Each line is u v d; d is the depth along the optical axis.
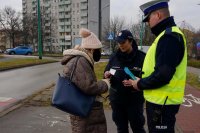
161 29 3.49
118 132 5.24
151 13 3.53
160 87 3.36
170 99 3.37
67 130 6.81
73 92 3.91
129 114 5.00
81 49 4.08
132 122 5.03
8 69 24.92
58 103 3.90
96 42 4.13
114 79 4.81
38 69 25.34
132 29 76.38
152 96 3.44
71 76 3.93
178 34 3.29
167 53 3.23
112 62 4.93
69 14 122.38
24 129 6.89
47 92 12.05
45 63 33.44
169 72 3.20
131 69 4.69
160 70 3.23
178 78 3.35
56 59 40.84
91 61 4.07
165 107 3.39
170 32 3.29
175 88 3.36
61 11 123.81
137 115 4.97
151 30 3.61
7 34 95.38
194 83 16.39
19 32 95.62
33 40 98.38
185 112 8.70
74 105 3.89
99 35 25.97
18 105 9.66
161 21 3.48
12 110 8.85
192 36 68.00
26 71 23.41
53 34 117.56
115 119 5.15
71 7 121.75
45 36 111.12
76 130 4.14
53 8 126.56
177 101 3.39
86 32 4.14
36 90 13.31
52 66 28.98
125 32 4.68
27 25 96.62
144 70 3.54
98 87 3.99
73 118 4.17
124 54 4.74
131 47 4.73
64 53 4.12
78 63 3.95
